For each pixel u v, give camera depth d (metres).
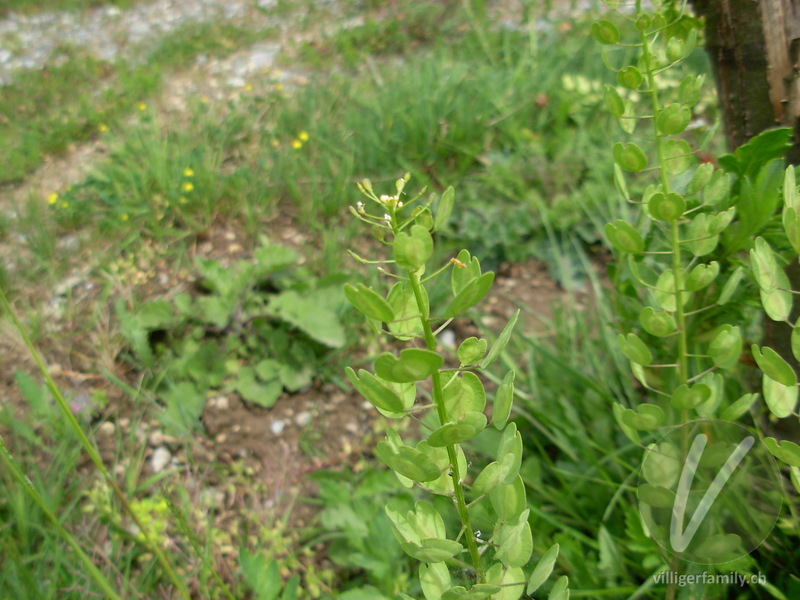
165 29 1.10
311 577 0.38
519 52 0.83
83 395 0.49
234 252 0.62
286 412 0.49
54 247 0.62
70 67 0.96
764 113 0.30
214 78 0.93
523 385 0.45
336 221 0.63
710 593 0.29
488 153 0.67
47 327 0.54
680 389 0.24
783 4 0.28
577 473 0.39
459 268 0.18
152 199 0.65
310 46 0.98
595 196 0.59
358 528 0.38
